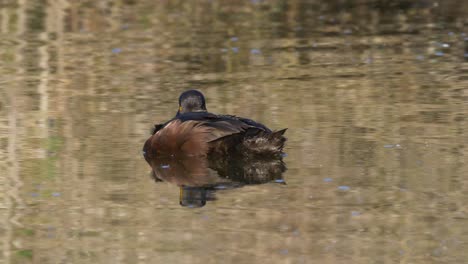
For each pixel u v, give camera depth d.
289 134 14.76
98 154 13.88
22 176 12.69
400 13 29.25
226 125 13.56
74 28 26.97
